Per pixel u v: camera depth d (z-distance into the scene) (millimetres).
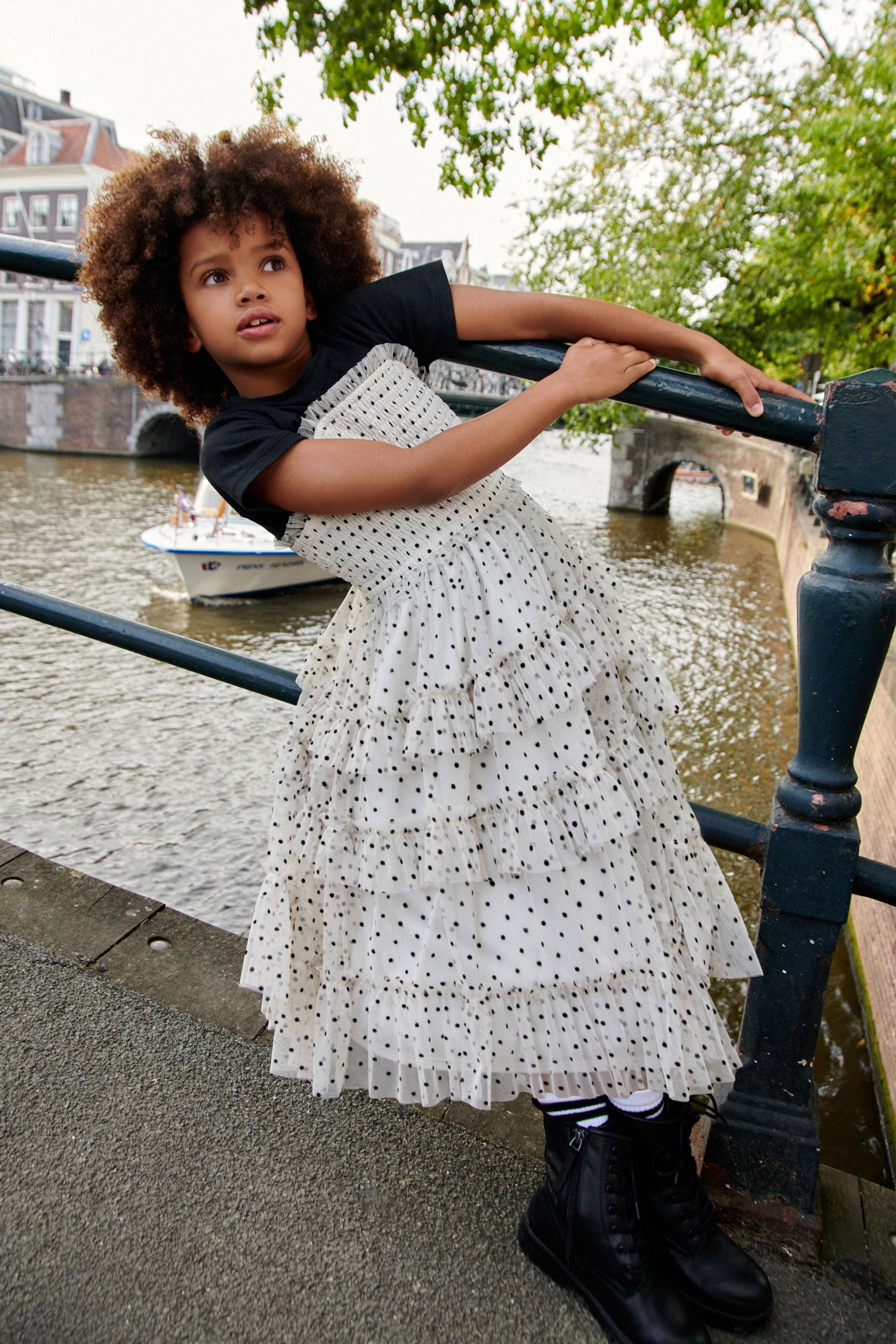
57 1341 994
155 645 1518
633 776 1034
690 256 11250
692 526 25750
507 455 980
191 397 1185
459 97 7102
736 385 1054
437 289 1092
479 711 990
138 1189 1167
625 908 998
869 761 6418
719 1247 1085
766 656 13195
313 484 971
